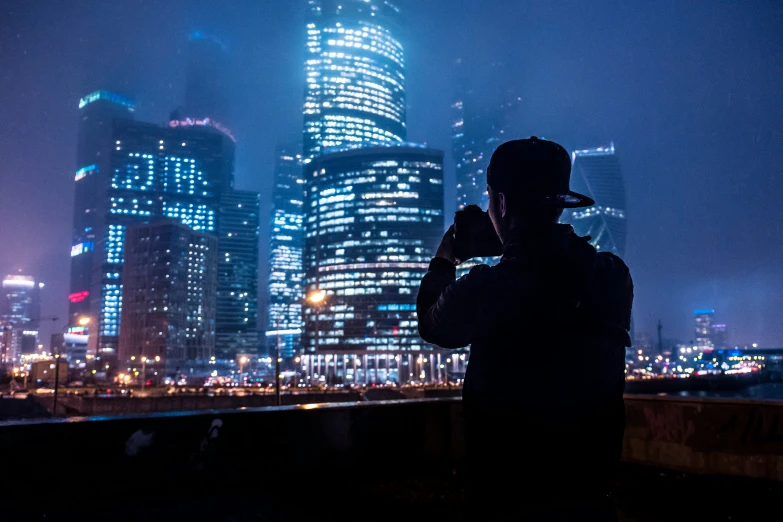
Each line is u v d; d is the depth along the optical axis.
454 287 1.37
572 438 1.24
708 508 4.17
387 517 3.64
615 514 1.29
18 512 3.33
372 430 4.97
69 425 3.58
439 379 192.50
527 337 1.28
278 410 4.46
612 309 1.35
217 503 3.79
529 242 1.36
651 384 164.62
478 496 1.32
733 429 5.29
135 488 3.77
